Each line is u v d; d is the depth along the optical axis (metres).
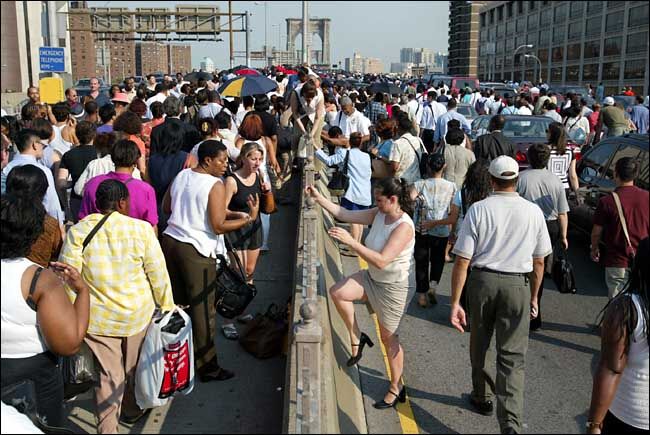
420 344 6.09
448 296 7.43
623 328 3.20
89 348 4.24
